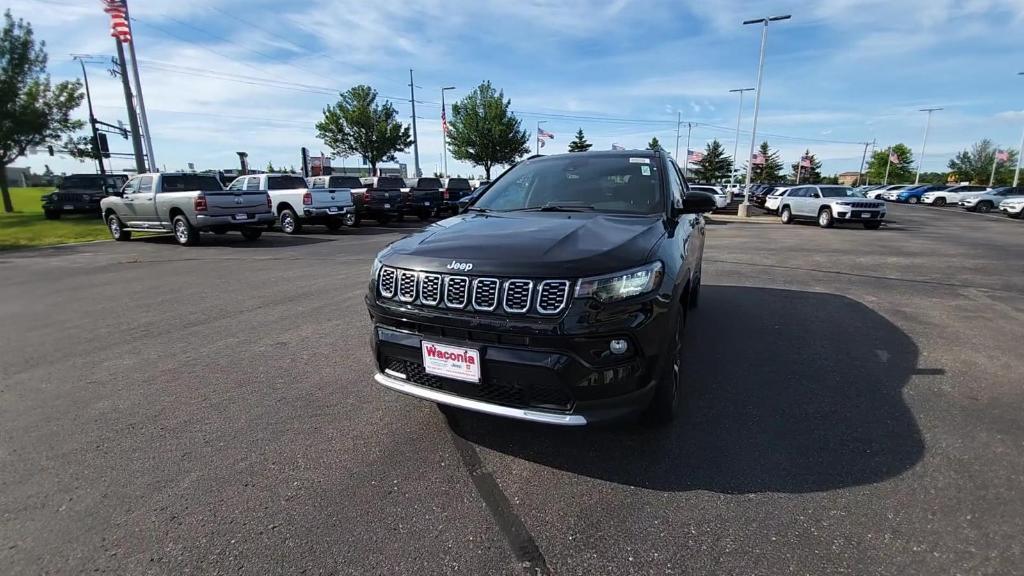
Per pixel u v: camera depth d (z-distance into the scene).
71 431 3.20
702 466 2.72
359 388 3.81
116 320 5.88
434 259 2.67
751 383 3.78
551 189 3.90
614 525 2.28
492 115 37.88
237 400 3.63
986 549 2.08
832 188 20.02
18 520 2.36
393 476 2.68
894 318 5.54
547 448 2.92
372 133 34.22
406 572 2.02
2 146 22.77
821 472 2.65
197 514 2.39
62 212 22.03
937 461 2.73
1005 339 4.80
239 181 17.38
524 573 2.01
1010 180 62.62
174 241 14.43
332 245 13.25
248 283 8.02
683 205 3.65
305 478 2.67
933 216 26.81
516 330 2.41
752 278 7.94
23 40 22.36
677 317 2.90
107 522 2.34
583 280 2.39
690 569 2.02
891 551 2.08
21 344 5.02
